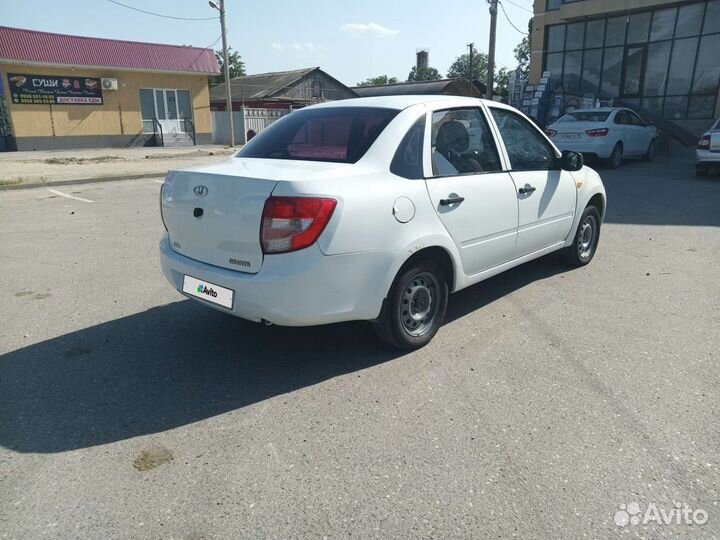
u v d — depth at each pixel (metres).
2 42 23.36
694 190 10.66
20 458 2.66
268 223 2.96
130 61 26.81
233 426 2.92
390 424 2.92
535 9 23.20
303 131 3.89
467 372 3.48
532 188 4.51
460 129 4.00
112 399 3.20
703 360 3.61
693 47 19.39
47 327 4.25
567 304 4.66
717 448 2.68
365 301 3.30
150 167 16.22
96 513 2.30
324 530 2.19
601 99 21.58
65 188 12.16
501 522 2.22
